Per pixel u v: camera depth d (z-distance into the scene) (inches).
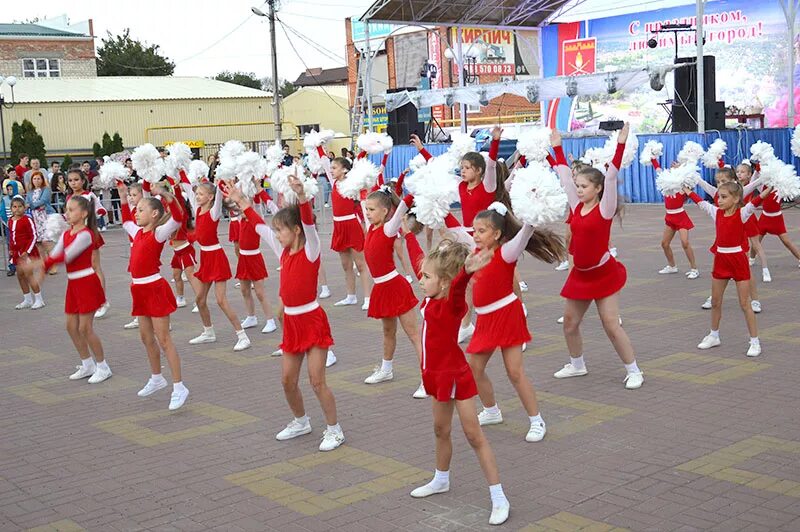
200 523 183.0
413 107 1074.7
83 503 198.2
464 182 323.6
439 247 182.1
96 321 435.5
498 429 233.9
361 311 422.3
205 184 352.8
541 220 200.1
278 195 314.3
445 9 1068.5
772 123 1046.4
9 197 626.5
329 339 226.4
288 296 224.8
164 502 195.9
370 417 252.1
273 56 1171.3
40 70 1839.3
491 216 215.8
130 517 188.4
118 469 220.4
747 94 1063.0
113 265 653.3
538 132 303.3
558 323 366.9
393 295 279.0
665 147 888.9
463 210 323.9
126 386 306.7
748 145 879.7
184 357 345.4
